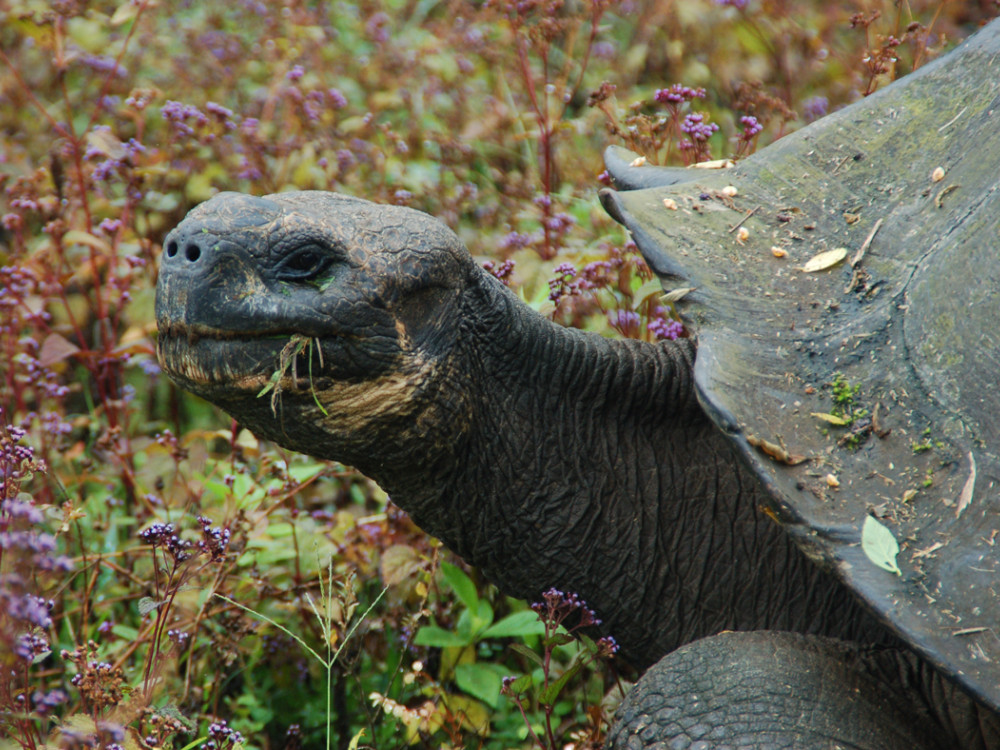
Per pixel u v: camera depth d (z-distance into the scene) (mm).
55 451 7082
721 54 10766
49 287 7598
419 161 9555
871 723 3867
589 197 8359
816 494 3781
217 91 10453
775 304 4332
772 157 5145
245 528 5918
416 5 12680
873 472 3832
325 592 5734
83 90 10156
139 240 7914
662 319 6062
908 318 4148
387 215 4285
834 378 4074
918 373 3996
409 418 4316
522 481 4715
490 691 5316
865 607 3570
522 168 9500
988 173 4438
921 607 3529
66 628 6156
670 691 3980
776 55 10758
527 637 5754
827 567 3670
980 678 3396
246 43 11445
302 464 6867
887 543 3641
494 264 6434
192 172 8742
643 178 5695
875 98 5281
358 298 4055
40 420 6938
